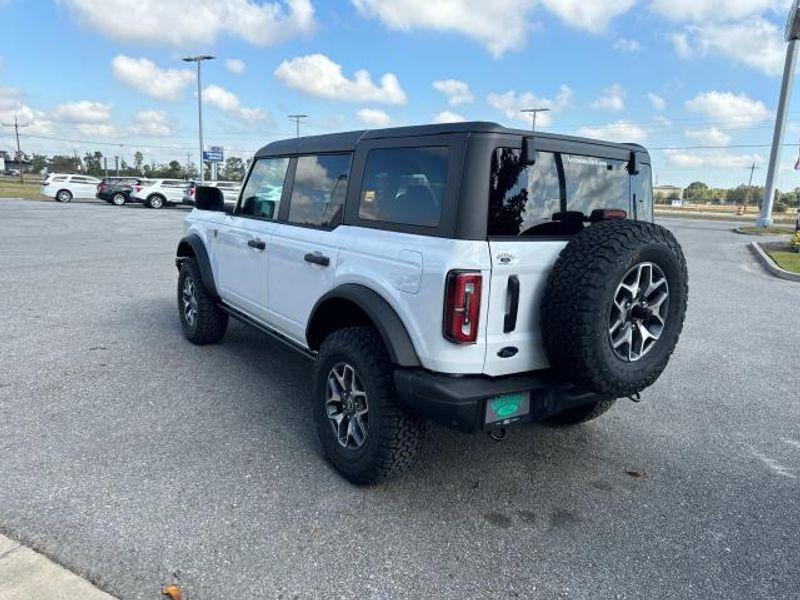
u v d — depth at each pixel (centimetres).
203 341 581
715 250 1798
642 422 450
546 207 311
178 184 3142
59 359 527
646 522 315
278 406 442
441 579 263
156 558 266
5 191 4222
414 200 311
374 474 324
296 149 430
